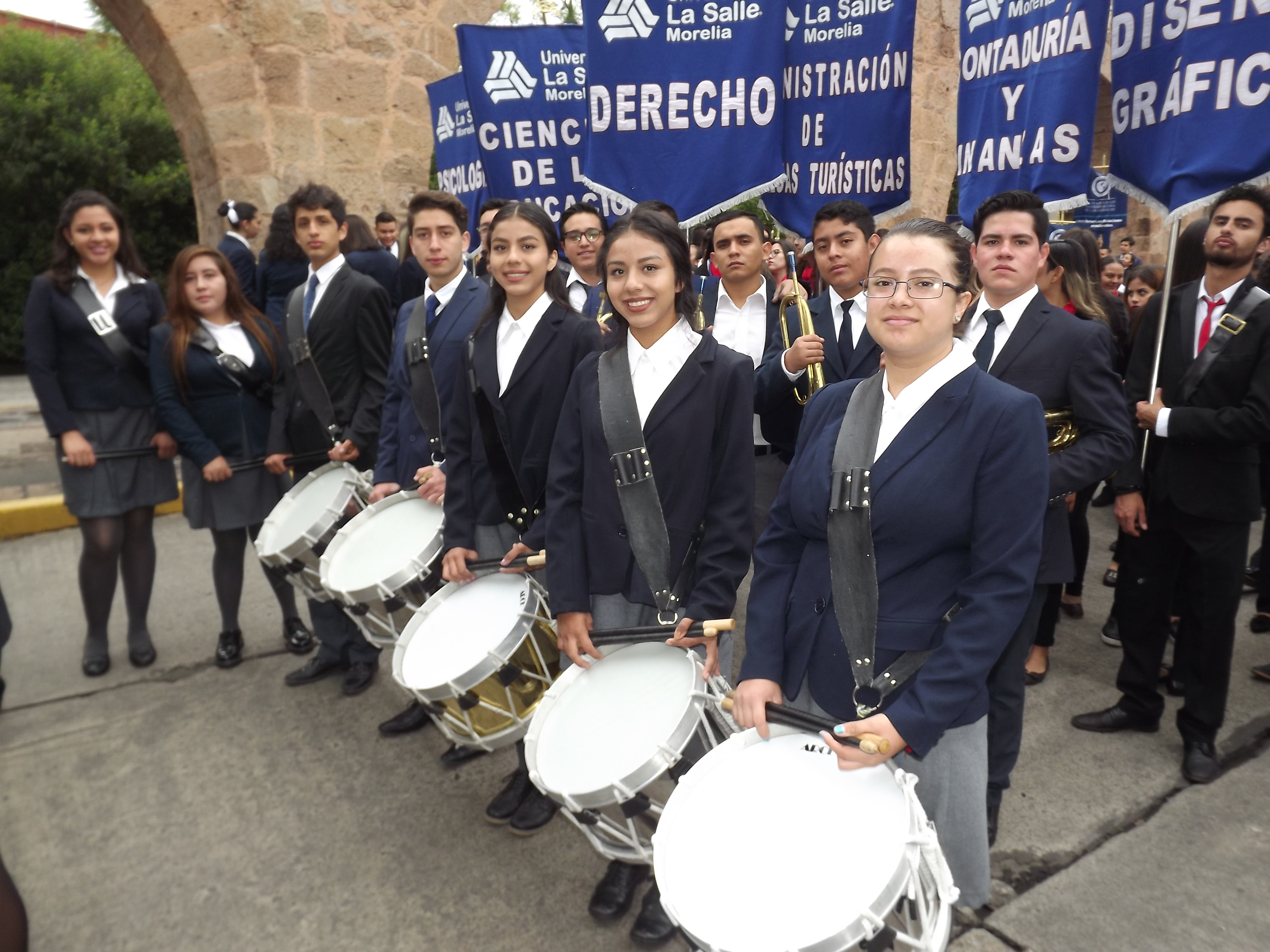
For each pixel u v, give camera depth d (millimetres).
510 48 4711
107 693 3783
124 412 3854
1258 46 2676
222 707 3652
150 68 7102
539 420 2686
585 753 1897
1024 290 2664
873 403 1699
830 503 1671
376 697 3715
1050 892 2447
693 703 1869
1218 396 2900
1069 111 3162
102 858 2740
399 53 7477
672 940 2318
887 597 1655
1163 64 2885
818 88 3762
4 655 4152
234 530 3922
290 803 2998
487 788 3068
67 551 5660
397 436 3432
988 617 1549
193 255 3654
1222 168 2783
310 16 7031
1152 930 2299
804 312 3049
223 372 3709
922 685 1552
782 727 1729
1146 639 3199
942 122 10289
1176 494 2947
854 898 1353
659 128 3660
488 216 4801
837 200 3781
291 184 7180
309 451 3785
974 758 1717
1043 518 1593
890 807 1506
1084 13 3070
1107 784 2961
